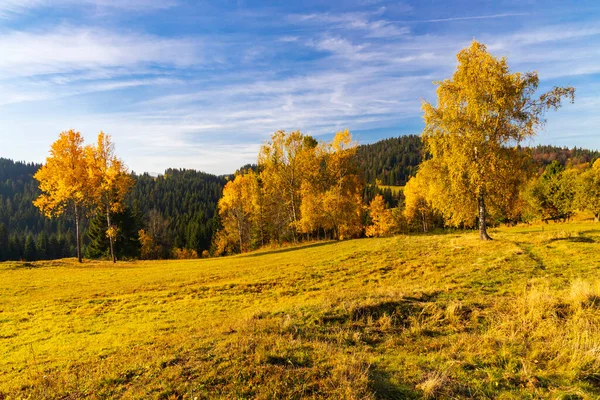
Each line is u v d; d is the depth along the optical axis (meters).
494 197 24.38
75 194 34.59
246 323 10.22
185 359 7.30
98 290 22.28
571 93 21.20
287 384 5.79
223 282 22.30
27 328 14.41
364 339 8.66
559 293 10.80
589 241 21.09
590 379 5.77
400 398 5.42
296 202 46.75
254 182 51.25
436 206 26.72
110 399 5.84
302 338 8.63
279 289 19.05
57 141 33.59
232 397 5.44
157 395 5.69
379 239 35.78
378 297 11.88
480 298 11.37
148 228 83.69
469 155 23.50
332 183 46.12
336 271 22.62
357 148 43.56
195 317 14.27
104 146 36.22
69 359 9.20
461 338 7.91
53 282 25.33
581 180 47.34
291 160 43.19
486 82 22.73
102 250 55.59
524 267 16.70
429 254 24.19
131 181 38.03
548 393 5.36
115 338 11.52
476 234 30.59
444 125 24.30
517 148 23.53
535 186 55.00
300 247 39.50
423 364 6.68
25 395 6.66
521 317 8.88
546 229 32.69
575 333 7.45
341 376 5.95
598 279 12.71
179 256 82.06
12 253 101.44
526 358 6.59
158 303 17.94
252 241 64.06
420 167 26.67
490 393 5.44
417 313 10.32
